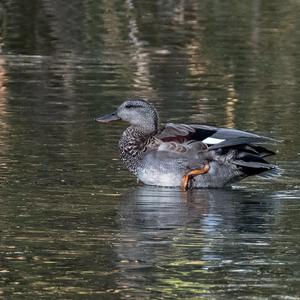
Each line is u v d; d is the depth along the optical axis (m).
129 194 14.17
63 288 10.41
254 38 27.69
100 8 31.69
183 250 11.60
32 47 26.33
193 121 18.75
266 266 11.09
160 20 30.12
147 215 13.05
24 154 16.06
